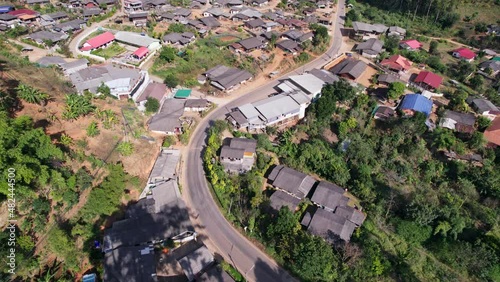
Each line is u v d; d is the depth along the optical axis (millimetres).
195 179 61281
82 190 50688
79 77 76125
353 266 46469
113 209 50688
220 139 68938
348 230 52125
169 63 94875
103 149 58719
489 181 64188
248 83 91938
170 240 49656
